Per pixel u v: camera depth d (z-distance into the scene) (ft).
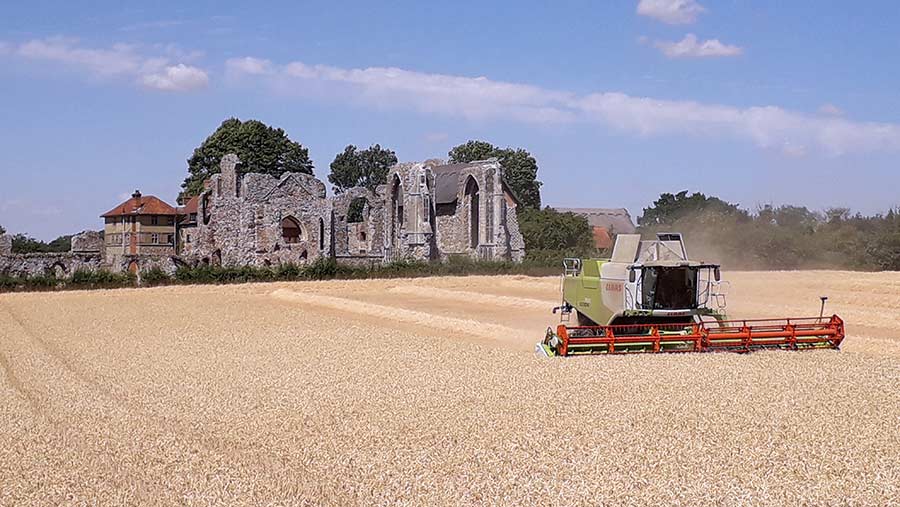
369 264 253.85
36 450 49.83
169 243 353.10
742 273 241.96
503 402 60.59
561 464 44.55
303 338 108.47
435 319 130.62
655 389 64.28
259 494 40.22
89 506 39.50
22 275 214.48
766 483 41.24
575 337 84.43
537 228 337.52
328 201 270.05
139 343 105.81
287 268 236.43
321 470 44.14
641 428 52.13
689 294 85.51
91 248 314.55
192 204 339.36
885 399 60.75
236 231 262.88
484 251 263.90
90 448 49.85
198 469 44.55
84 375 79.56
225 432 53.31
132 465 45.93
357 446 48.80
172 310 157.79
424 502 39.04
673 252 86.89
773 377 69.26
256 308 162.09
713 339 82.79
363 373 76.74
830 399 60.64
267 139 390.83
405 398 63.31
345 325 127.24
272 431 53.16
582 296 92.94
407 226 265.95
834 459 45.09
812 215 293.43
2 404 64.54
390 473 43.34
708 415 55.52
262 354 92.99
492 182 263.70
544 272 255.91
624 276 85.25
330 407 60.44
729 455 45.93
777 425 52.80
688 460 44.96
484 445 48.55
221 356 91.97
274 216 261.85
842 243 273.13
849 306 144.77
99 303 175.94
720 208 320.50
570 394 62.75
